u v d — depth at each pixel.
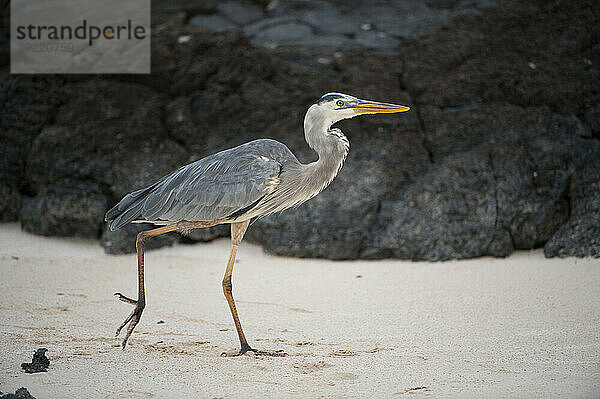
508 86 15.09
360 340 9.47
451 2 17.56
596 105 14.95
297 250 13.97
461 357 8.70
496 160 14.20
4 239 14.71
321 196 14.15
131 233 14.28
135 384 7.72
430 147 14.69
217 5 18.11
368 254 13.86
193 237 14.69
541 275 12.48
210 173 9.32
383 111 9.59
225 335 9.73
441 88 15.11
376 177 14.22
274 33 16.72
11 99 15.77
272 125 15.11
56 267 13.16
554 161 14.12
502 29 15.89
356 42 16.12
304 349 9.11
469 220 13.75
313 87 15.23
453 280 12.40
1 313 10.47
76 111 15.41
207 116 15.41
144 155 15.01
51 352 8.80
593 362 8.43
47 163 15.09
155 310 10.85
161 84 15.91
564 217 14.03
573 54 15.58
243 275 12.91
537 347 9.05
